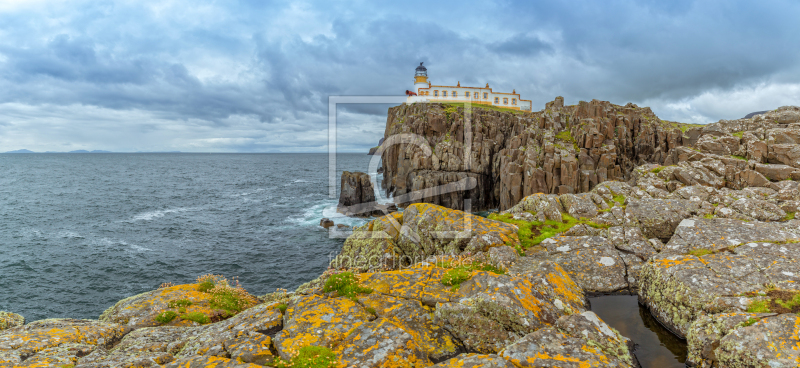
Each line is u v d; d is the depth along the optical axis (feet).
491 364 29.32
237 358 32.04
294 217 222.07
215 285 61.77
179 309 52.06
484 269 51.19
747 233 51.11
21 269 138.10
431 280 44.70
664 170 92.84
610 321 42.42
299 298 42.78
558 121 233.14
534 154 198.49
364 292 42.39
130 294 121.08
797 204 63.87
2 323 49.57
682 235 53.52
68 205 272.31
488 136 257.14
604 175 188.55
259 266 143.23
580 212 72.59
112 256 153.38
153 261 147.84
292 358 31.04
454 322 36.29
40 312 107.76
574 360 29.68
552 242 58.75
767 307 34.32
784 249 44.11
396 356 31.53
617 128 219.20
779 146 90.89
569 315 35.55
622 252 56.13
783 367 27.76
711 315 34.78
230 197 311.06
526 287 38.42
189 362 31.19
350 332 34.55
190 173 565.53
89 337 41.29
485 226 63.46
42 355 35.40
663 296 41.83
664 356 35.65
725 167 87.20
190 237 182.39
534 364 29.32
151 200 298.76
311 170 617.62
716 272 40.63
